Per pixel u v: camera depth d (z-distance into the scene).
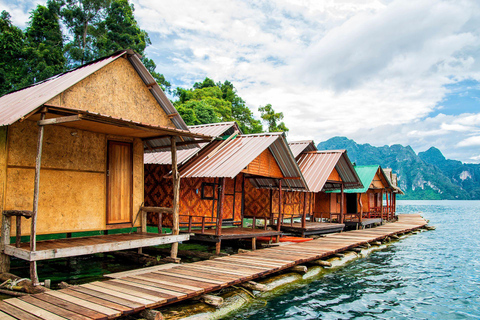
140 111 10.97
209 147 14.55
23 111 7.22
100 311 5.74
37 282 7.22
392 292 9.80
